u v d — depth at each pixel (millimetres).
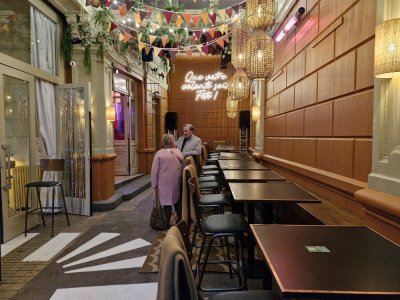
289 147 4914
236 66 5059
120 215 5266
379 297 980
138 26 6133
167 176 4336
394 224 1851
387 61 1782
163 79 11484
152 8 5422
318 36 3586
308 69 3943
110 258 3406
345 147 2885
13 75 4141
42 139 4996
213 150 12703
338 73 3037
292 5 4602
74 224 4730
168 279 1032
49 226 4633
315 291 992
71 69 5555
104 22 5492
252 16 3689
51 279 2926
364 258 1266
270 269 1171
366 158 2494
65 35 5383
